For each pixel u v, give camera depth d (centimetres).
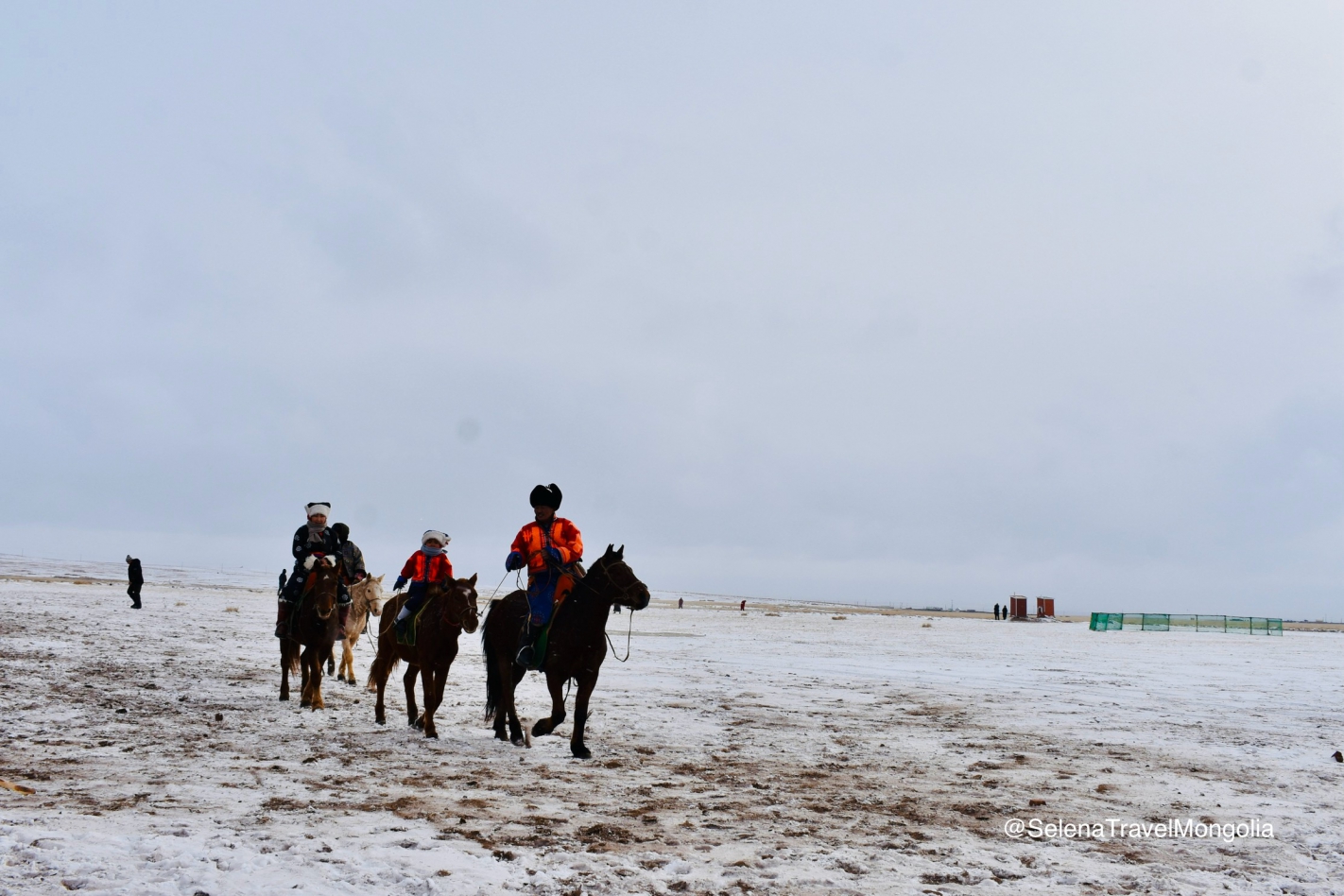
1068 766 997
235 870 506
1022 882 578
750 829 679
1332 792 882
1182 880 591
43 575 8600
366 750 949
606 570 977
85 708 1141
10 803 639
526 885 516
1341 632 7525
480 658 2166
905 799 814
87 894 451
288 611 1280
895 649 3141
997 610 8562
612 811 714
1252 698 1764
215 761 852
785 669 2195
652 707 1410
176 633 2458
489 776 830
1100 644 3978
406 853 555
